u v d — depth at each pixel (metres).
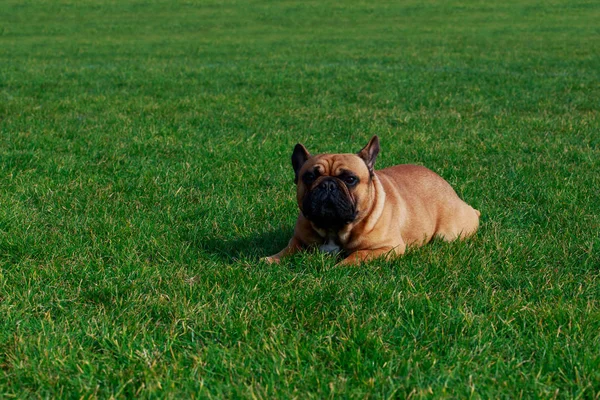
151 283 4.70
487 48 25.61
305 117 12.20
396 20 38.84
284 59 22.80
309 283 4.70
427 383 3.36
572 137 10.22
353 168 5.20
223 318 4.07
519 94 14.43
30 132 10.27
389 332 3.94
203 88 15.67
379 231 5.33
